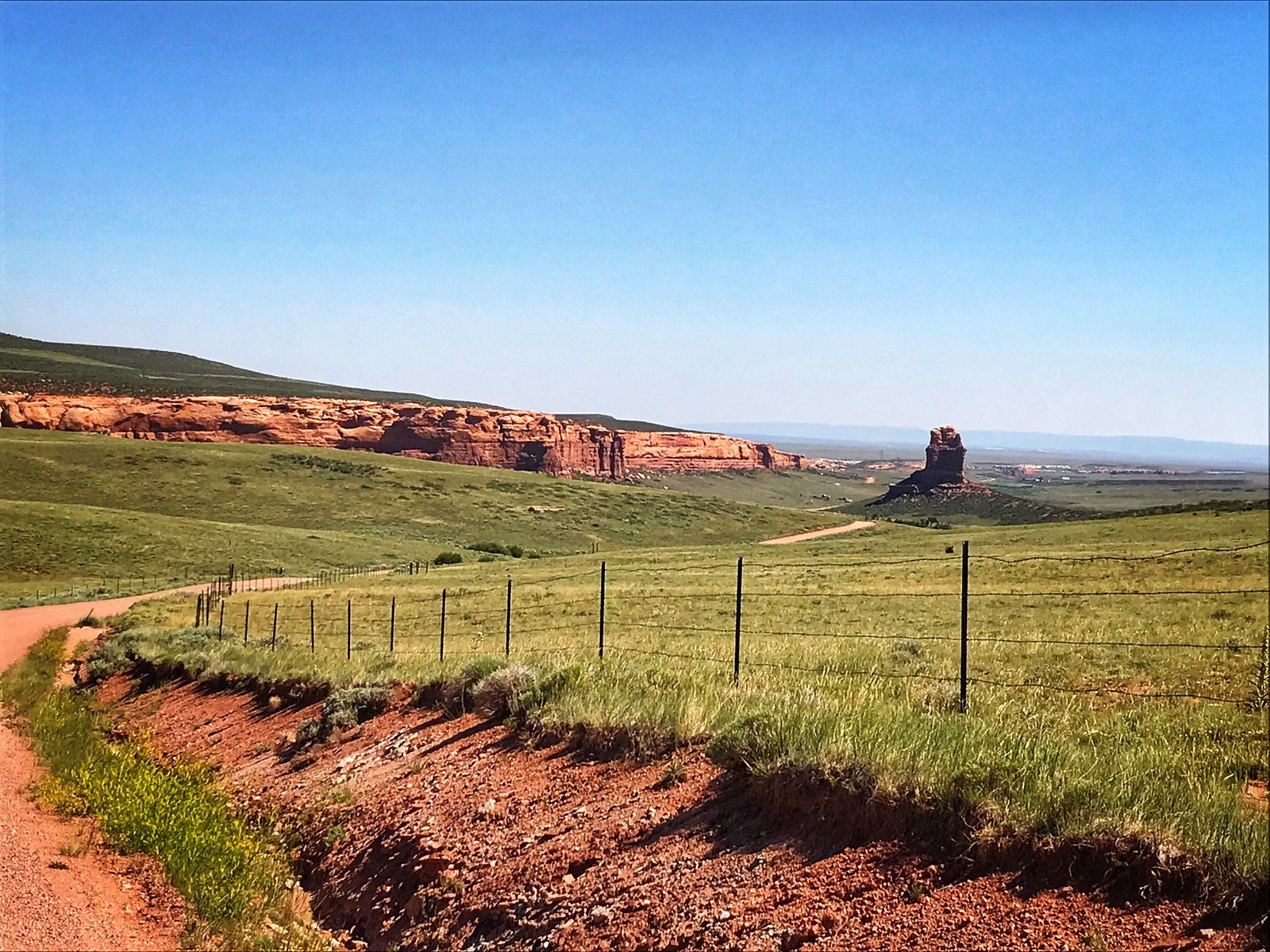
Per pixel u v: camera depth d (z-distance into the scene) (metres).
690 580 52.53
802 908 7.43
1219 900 6.26
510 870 9.75
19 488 113.31
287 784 15.34
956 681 14.12
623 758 11.47
